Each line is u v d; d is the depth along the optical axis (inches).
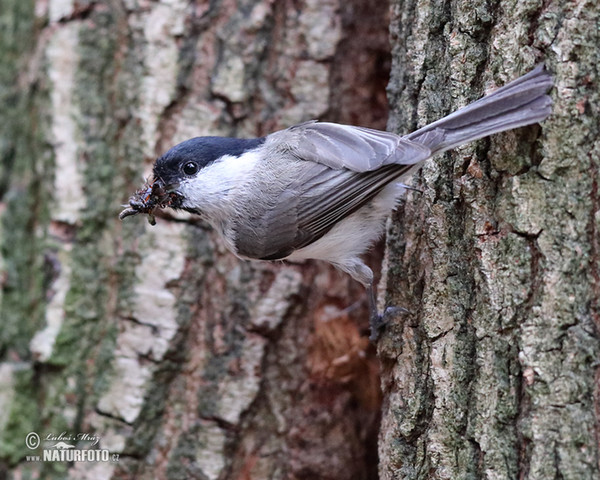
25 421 362.9
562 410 232.1
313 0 360.2
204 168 314.2
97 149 366.0
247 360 349.4
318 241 305.6
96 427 352.8
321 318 356.8
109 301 361.1
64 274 363.9
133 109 359.9
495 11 264.5
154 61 357.4
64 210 365.1
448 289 269.6
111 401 350.9
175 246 350.6
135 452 346.6
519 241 247.9
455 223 271.7
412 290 287.3
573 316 234.8
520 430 240.1
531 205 246.1
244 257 322.0
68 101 368.8
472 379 259.4
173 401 350.0
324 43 358.9
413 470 274.4
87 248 364.5
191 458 346.0
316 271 358.3
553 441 231.9
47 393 362.6
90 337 359.9
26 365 367.6
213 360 350.0
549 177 243.1
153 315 349.4
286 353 354.3
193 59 357.1
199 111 355.3
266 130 357.1
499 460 243.8
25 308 375.6
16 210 384.2
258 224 306.7
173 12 356.8
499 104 249.1
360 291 364.8
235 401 347.3
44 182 374.9
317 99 358.3
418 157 250.5
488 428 248.1
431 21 285.9
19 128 390.0
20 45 394.0
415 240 288.0
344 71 362.9
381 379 302.2
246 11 357.1
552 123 242.7
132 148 360.2
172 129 357.1
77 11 370.0
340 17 361.1
